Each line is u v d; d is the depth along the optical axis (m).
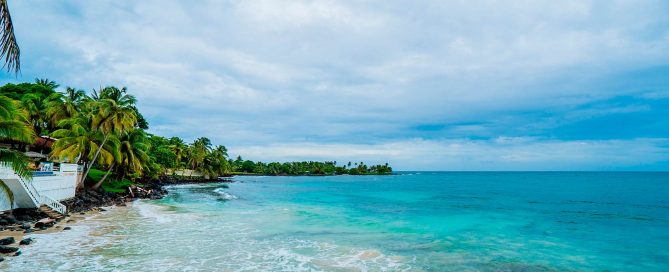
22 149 36.88
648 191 64.50
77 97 48.66
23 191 22.98
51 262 14.64
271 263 15.58
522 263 16.11
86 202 33.25
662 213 33.50
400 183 111.12
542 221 28.81
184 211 32.62
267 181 124.25
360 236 21.95
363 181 131.50
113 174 53.06
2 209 21.86
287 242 19.91
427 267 15.33
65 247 17.16
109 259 15.41
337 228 24.89
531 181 121.81
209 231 22.64
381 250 18.28
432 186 90.75
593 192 62.97
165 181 84.44
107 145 40.03
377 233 23.05
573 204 42.31
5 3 6.70
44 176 26.53
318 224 26.61
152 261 15.38
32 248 16.67
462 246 19.38
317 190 72.69
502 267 15.48
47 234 19.84
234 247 18.41
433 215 32.53
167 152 77.31
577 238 21.80
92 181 44.06
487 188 79.19
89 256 15.79
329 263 15.73
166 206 36.56
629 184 93.12
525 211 35.75
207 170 109.25
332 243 19.80
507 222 28.27
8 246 16.56
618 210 36.09
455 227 25.73
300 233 22.75
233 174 187.12
